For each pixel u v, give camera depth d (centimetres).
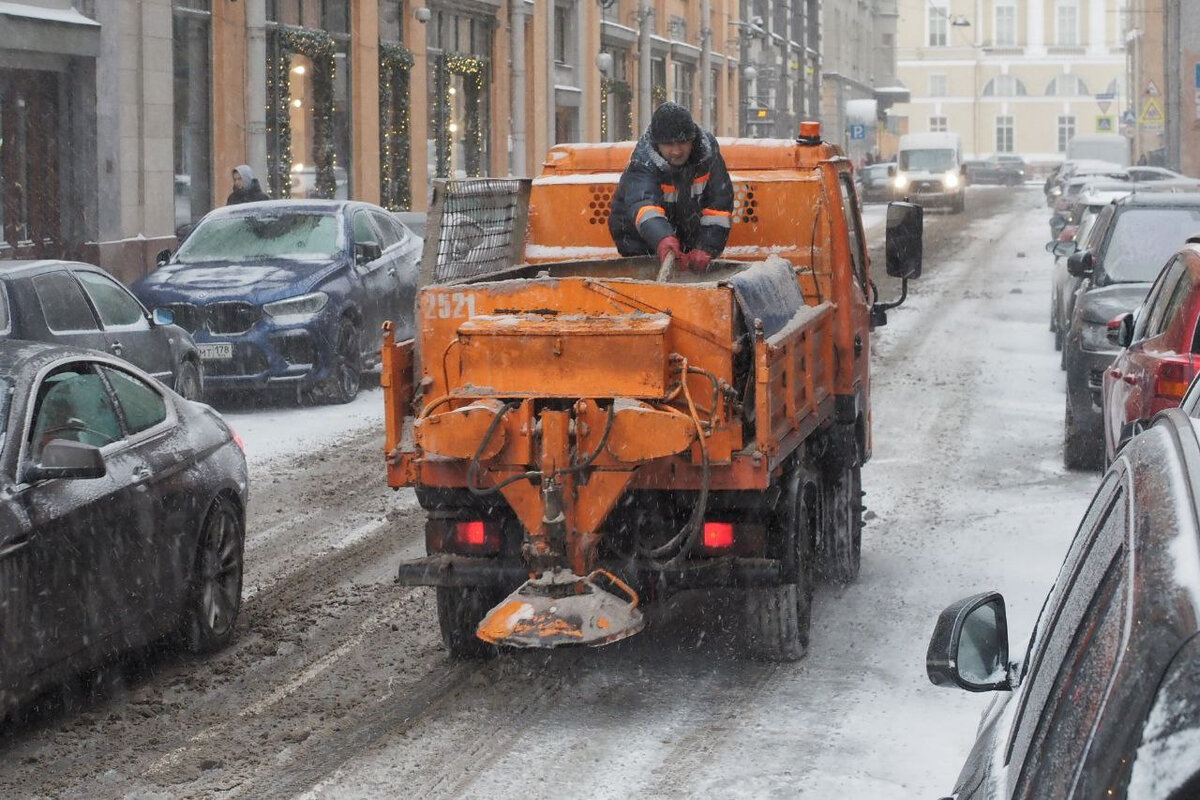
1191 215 1539
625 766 667
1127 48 9750
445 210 840
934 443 1467
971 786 314
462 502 746
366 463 1412
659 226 840
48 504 686
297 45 2998
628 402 695
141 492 762
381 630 891
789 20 7681
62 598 689
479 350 710
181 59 2634
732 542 737
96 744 702
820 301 899
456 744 699
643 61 5053
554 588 703
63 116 2386
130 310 1479
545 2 4228
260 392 1850
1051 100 12356
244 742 703
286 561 1059
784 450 750
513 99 4069
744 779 648
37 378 724
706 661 818
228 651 848
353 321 1791
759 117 6694
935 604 925
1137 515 271
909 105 12519
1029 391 1781
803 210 898
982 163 10094
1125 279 1459
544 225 949
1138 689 223
